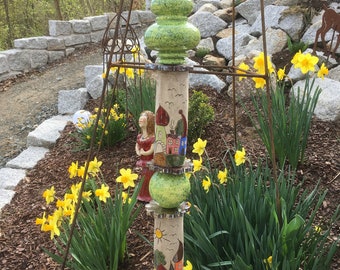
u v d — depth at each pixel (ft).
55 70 24.99
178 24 5.38
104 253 8.25
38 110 19.77
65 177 13.41
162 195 5.68
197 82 17.42
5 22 32.22
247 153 12.26
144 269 8.63
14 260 9.74
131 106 14.88
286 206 7.68
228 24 23.15
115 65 6.71
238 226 7.09
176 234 5.89
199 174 8.65
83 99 18.84
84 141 14.58
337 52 16.74
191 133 13.30
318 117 13.76
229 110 15.29
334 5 19.63
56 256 7.65
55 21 27.17
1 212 11.99
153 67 5.48
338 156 11.64
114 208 8.41
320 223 8.66
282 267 6.45
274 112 10.80
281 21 19.16
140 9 39.14
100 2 39.47
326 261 7.06
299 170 11.16
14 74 24.44
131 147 14.17
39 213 11.62
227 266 7.13
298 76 15.51
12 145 17.17
